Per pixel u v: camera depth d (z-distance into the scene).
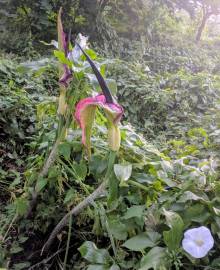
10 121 1.12
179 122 1.55
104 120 0.66
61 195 0.78
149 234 0.55
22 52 1.85
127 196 0.63
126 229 0.58
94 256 0.55
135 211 0.57
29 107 1.17
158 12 2.64
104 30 2.29
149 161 0.66
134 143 0.71
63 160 0.76
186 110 1.62
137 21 2.58
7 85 1.24
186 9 3.18
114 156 0.59
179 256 0.51
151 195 0.61
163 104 1.61
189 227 0.57
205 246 0.50
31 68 0.69
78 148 0.68
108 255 0.56
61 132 0.66
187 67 2.48
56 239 0.76
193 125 1.45
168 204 0.58
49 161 0.69
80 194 0.75
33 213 0.79
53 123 0.79
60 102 0.65
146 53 2.44
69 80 0.63
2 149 1.08
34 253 0.75
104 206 0.69
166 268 0.50
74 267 0.68
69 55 0.63
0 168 0.97
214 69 2.66
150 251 0.51
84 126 0.59
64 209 0.77
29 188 0.75
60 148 0.66
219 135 1.02
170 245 0.51
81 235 0.75
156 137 1.42
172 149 1.08
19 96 1.17
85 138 0.60
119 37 2.50
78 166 0.67
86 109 0.58
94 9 2.21
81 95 0.63
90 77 0.60
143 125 1.58
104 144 0.70
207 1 3.23
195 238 0.50
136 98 1.65
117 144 0.58
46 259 0.71
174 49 2.75
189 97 1.68
